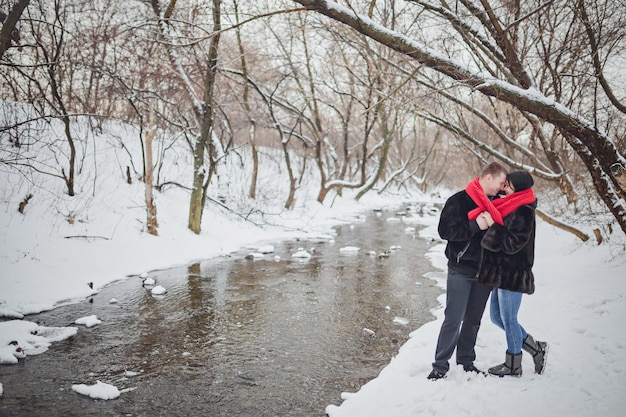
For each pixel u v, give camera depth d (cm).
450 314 365
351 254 1047
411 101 728
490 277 348
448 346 368
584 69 732
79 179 1012
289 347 498
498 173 359
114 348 489
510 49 590
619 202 600
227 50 1391
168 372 433
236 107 1608
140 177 1179
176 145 1493
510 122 1088
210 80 1034
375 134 2706
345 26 838
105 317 587
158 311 615
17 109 990
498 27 588
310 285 765
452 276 364
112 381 414
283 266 910
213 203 1320
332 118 2289
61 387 400
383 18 952
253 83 1452
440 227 357
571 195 938
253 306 645
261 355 476
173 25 989
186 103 1421
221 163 1494
